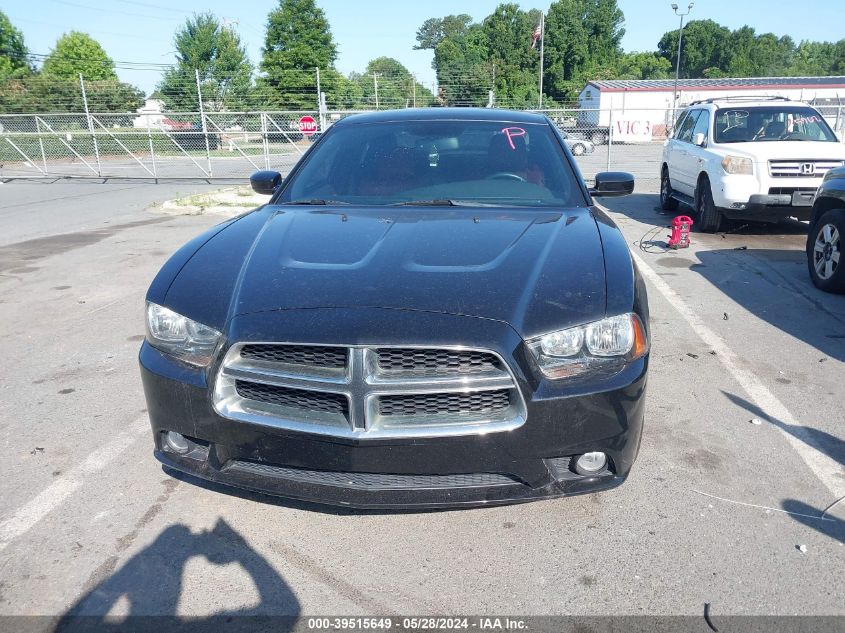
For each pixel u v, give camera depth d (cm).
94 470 332
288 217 347
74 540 278
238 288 274
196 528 286
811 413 388
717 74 9044
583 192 376
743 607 239
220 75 4359
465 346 240
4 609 240
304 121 2052
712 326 545
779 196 862
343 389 242
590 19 8162
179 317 270
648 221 1073
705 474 324
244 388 260
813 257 662
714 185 901
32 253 877
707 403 402
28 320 585
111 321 579
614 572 257
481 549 272
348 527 287
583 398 248
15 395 425
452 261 281
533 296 259
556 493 254
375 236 310
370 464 246
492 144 407
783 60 10112
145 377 275
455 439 243
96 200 1533
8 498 309
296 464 254
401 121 432
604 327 255
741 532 280
